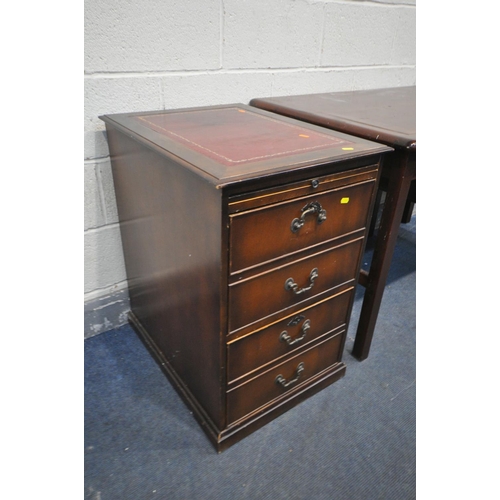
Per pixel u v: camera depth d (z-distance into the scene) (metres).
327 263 0.85
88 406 0.98
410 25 1.56
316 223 0.76
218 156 0.69
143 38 0.96
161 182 0.77
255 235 0.68
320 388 1.05
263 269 0.73
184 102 1.10
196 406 0.94
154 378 1.06
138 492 0.79
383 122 0.96
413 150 0.83
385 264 0.99
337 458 0.88
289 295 0.81
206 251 0.69
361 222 0.86
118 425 0.93
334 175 0.74
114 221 1.12
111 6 0.89
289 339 0.86
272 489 0.81
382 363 1.15
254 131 0.87
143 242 0.96
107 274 1.18
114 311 1.22
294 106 1.12
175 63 1.04
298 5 1.20
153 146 0.74
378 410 1.00
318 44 1.32
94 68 0.93
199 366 0.87
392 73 1.62
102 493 0.79
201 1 1.01
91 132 0.99
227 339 0.75
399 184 0.89
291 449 0.89
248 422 0.91
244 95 1.22
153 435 0.91
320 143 0.80
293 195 0.69
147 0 0.93
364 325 1.10
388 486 0.83
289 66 1.28
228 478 0.83
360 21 1.39
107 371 1.08
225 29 1.08
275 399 0.95
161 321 1.01
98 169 1.04
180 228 0.76
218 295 0.70
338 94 1.36
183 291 0.83
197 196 0.67
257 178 0.61
